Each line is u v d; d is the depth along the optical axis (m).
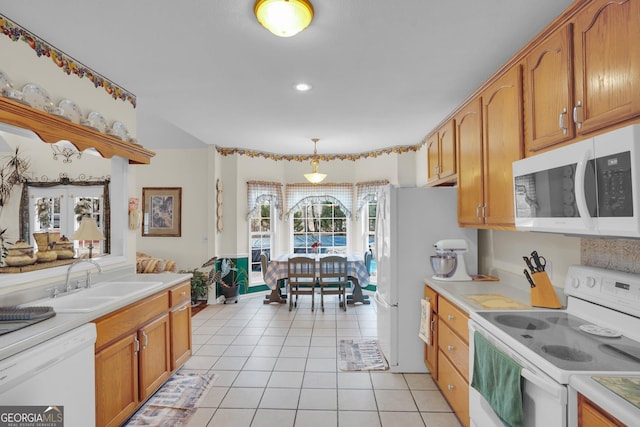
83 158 4.57
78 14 1.84
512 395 1.36
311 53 2.29
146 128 4.95
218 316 4.62
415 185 5.25
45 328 1.53
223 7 1.78
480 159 2.35
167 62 2.41
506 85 2.02
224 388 2.69
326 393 2.62
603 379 1.09
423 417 2.30
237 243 5.46
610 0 1.26
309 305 5.20
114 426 1.96
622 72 1.21
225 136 4.72
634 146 1.08
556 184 1.46
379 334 3.51
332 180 6.09
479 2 1.75
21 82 1.97
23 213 4.60
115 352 1.98
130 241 2.98
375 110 3.53
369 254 5.33
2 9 1.79
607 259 1.74
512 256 2.66
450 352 2.31
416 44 2.18
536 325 1.63
